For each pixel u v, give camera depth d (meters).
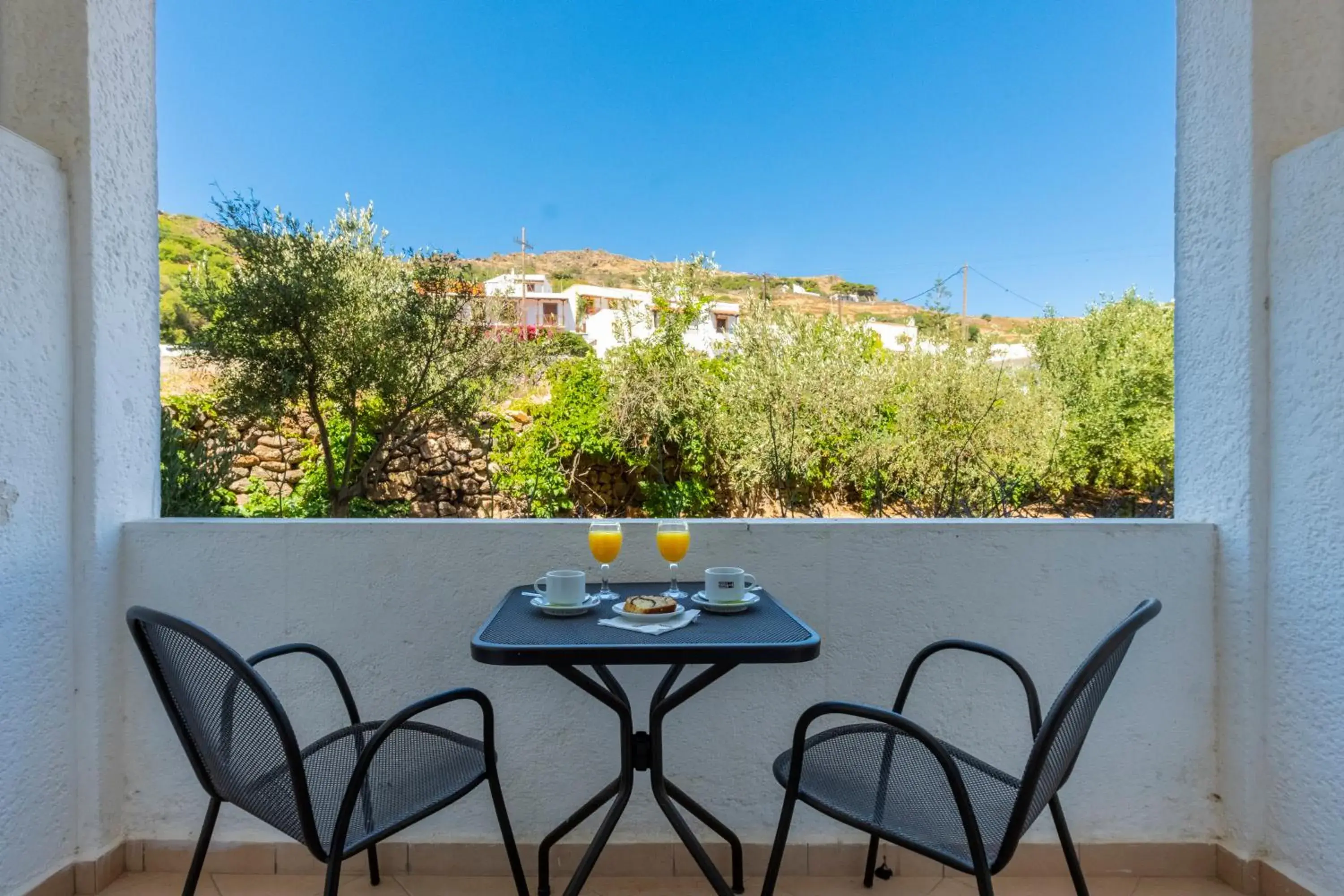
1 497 1.37
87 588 1.57
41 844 1.48
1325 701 1.44
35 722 1.46
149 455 1.78
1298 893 1.50
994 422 5.93
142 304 1.75
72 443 1.56
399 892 1.61
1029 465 6.00
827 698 1.68
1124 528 1.68
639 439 6.38
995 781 1.26
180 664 1.05
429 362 5.95
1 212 1.36
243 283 5.43
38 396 1.46
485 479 6.59
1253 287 1.58
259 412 5.62
